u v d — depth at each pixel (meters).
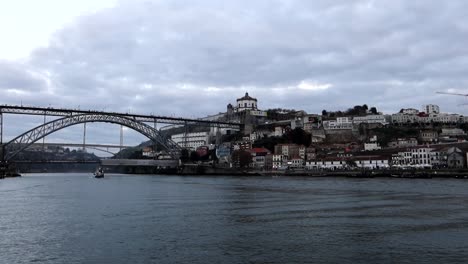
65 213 50.09
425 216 46.41
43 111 161.62
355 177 151.62
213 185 112.81
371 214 48.34
